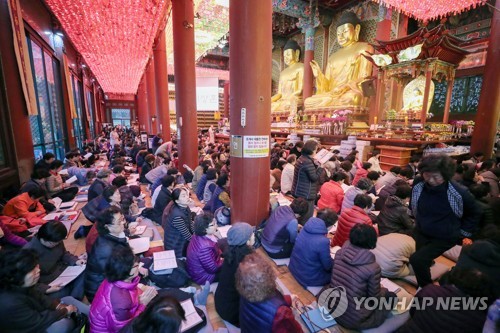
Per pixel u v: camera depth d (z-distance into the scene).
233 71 3.56
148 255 3.04
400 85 9.66
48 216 4.18
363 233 2.05
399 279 2.79
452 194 2.24
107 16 6.90
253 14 3.35
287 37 18.77
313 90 15.07
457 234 2.28
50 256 2.42
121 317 1.72
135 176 7.54
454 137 8.78
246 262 1.61
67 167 7.34
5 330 1.59
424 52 8.20
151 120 15.23
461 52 8.27
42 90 7.65
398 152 7.60
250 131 3.60
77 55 14.00
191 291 2.44
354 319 2.01
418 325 1.61
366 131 9.84
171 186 4.04
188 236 3.00
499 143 8.28
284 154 7.48
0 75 4.61
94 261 2.22
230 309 2.08
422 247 2.45
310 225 2.59
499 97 7.12
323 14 14.20
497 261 1.83
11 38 4.92
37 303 1.72
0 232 2.53
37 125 7.20
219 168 5.78
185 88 6.91
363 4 12.89
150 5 6.43
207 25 10.27
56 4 6.29
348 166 5.36
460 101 11.07
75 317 1.92
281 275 2.83
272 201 4.15
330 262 2.49
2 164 4.63
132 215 4.09
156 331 1.14
